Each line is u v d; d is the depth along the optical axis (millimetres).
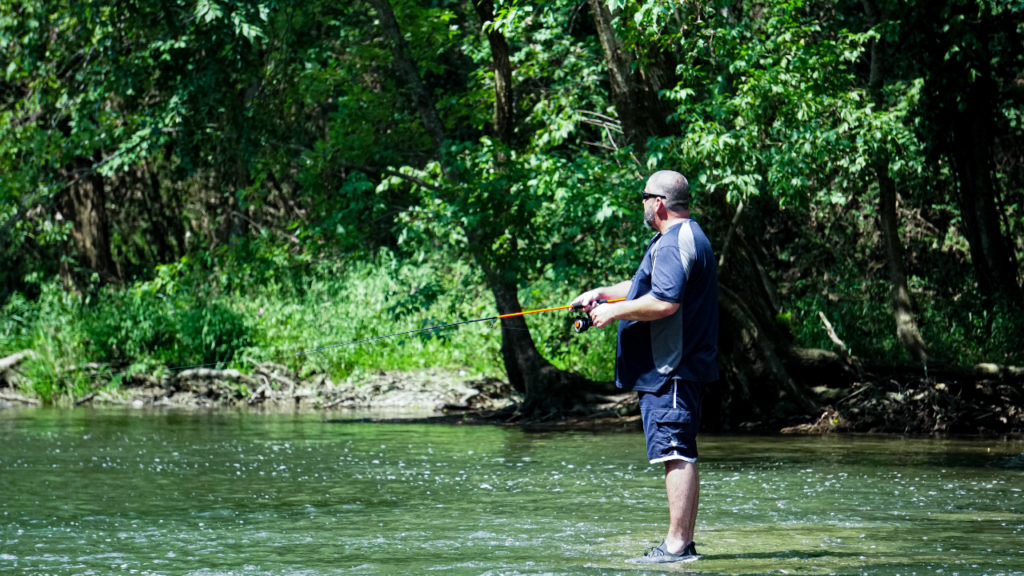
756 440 21484
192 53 25969
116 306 37781
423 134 28281
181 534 10586
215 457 18094
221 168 28094
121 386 35125
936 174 30688
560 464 16906
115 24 26406
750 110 22359
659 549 8938
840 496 12984
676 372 9008
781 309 29641
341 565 8805
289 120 26766
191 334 35344
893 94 28500
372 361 34469
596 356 31375
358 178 25688
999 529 10430
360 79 27859
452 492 13688
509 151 24547
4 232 37250
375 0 26844
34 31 30016
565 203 23391
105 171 29969
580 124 29531
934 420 23516
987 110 29188
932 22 27156
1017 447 19812
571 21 33250
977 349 28656
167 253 47406
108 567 8875
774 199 32094
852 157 24688
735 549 9289
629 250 23109
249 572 8555
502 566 8602
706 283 9234
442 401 30922
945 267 34781
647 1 20172
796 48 23328
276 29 25484
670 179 9438
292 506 12570
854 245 35938
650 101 24312
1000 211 32719
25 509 12438
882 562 8594
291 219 42406
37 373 34812
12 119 33812
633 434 22625
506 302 27688
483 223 24266
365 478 15227
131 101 30609
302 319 36000
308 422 25891
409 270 36688
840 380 25359
